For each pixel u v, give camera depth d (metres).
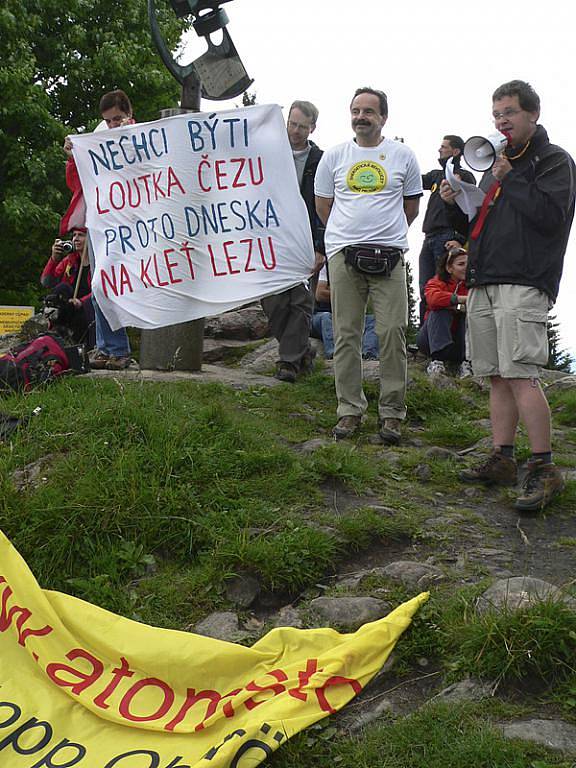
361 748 2.98
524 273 4.79
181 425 5.22
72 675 3.38
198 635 3.43
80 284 7.35
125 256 6.32
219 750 2.85
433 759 2.88
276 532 4.39
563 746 2.86
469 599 3.71
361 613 3.75
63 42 21.64
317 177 6.20
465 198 4.97
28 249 21.48
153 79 21.78
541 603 3.40
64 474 4.68
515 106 4.71
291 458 5.13
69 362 6.30
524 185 4.71
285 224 6.29
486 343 5.11
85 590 3.97
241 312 9.77
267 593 3.99
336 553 4.27
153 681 3.33
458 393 7.38
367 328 8.55
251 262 6.30
